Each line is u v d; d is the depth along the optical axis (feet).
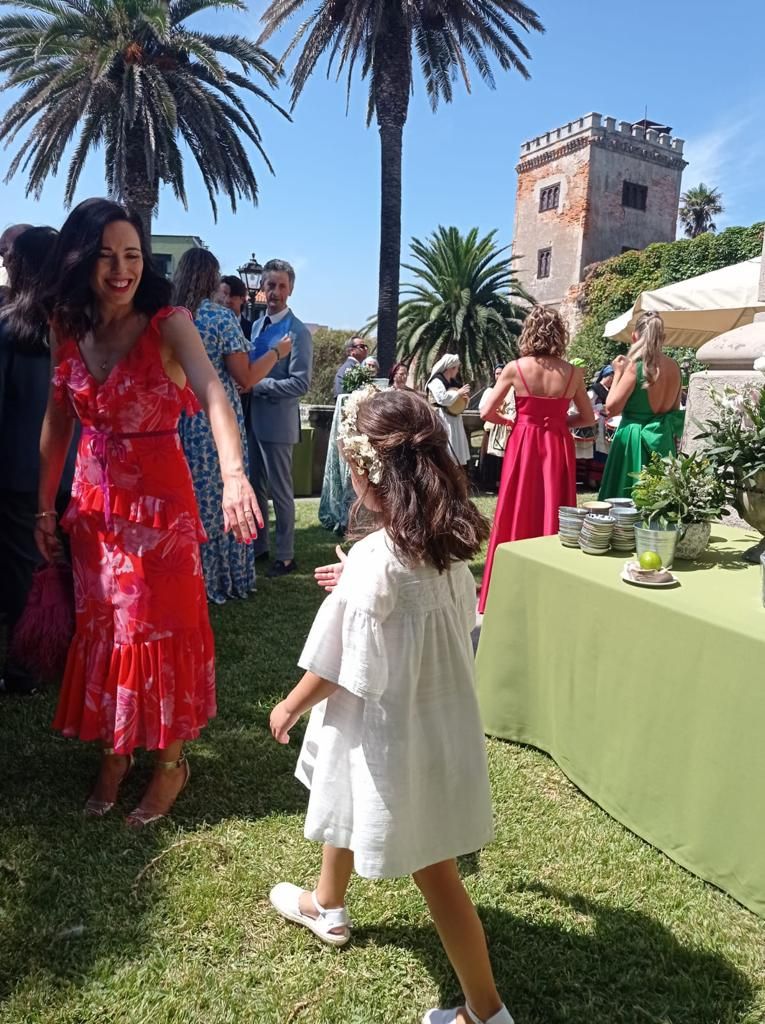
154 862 7.01
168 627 7.45
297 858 7.18
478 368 58.18
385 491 4.97
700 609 6.95
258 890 6.74
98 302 6.93
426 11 46.68
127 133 46.80
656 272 98.89
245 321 21.42
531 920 6.49
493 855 7.36
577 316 110.32
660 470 8.77
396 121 45.14
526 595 9.16
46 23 46.98
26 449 9.71
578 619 8.30
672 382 13.01
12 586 10.25
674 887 6.91
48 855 7.07
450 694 5.22
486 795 5.38
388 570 4.88
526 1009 5.61
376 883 6.92
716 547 9.34
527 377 12.46
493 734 9.75
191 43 45.19
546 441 12.58
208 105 46.96
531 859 7.30
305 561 18.01
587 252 116.37
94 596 7.40
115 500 7.17
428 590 5.03
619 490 13.34
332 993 5.73
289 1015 5.52
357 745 5.06
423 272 59.62
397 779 4.93
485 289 59.26
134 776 8.52
